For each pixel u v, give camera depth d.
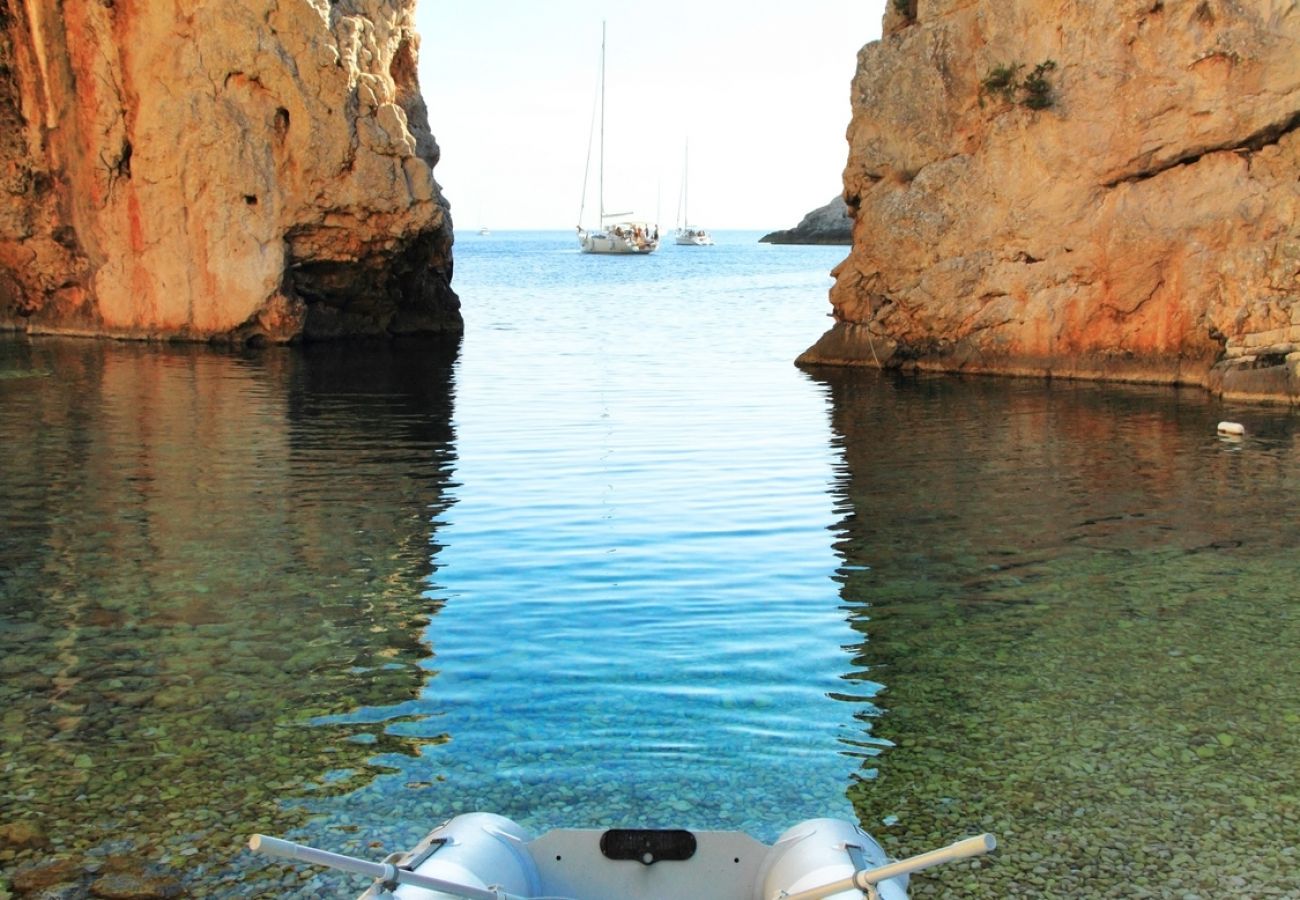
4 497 14.57
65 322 35.81
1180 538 13.03
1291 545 12.72
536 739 8.05
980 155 27.92
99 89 33.66
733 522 13.73
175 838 6.77
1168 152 25.53
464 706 8.59
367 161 33.66
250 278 33.75
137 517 13.67
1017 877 6.42
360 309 37.41
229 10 32.72
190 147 33.44
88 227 34.84
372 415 21.48
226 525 13.35
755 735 8.13
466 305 55.12
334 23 33.78
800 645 9.82
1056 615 10.55
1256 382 23.59
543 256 146.25
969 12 28.48
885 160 29.67
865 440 19.20
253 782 7.44
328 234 34.16
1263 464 17.09
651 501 14.76
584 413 22.08
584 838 5.75
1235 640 9.93
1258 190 24.80
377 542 12.70
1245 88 24.62
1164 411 22.38
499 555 12.30
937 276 28.61
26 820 6.94
